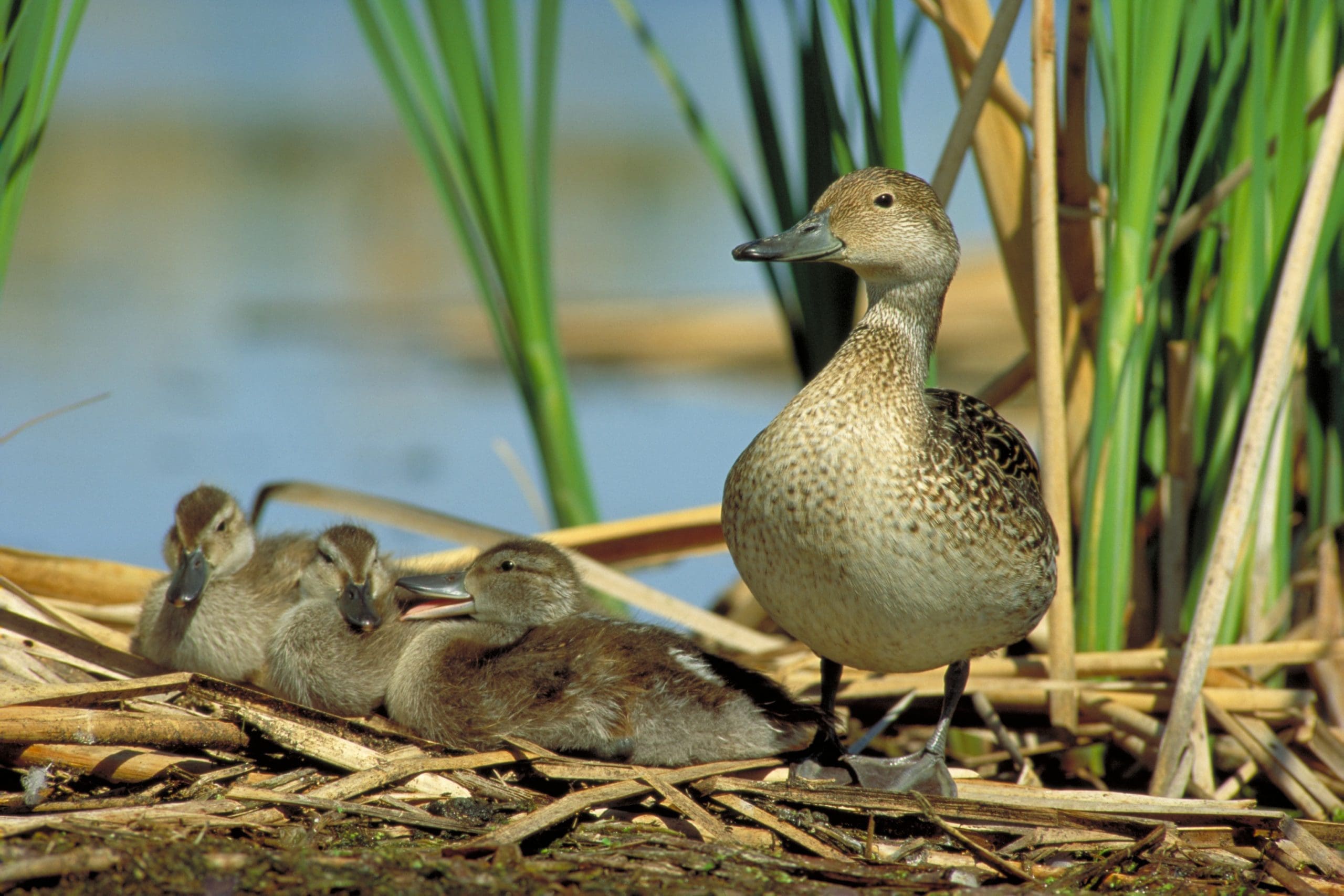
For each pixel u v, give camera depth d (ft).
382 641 29.45
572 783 24.59
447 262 95.96
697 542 35.88
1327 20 33.45
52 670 26.71
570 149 145.07
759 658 32.35
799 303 33.65
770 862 21.86
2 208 27.84
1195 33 27.91
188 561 28.91
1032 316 33.09
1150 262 32.68
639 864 21.59
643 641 27.81
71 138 136.77
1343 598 32.63
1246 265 31.58
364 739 25.79
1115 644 30.76
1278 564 32.17
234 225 104.42
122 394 61.11
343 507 35.06
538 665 27.09
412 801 23.66
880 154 30.25
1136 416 30.14
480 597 29.25
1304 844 23.38
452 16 33.14
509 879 20.74
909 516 23.71
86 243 94.63
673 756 26.50
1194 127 32.32
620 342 74.69
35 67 27.04
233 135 143.95
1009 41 29.17
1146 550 33.60
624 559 35.76
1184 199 28.91
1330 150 27.63
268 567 31.96
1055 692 29.55
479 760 24.62
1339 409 32.60
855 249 26.61
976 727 31.53
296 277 88.74
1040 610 25.59
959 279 75.31
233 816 22.20
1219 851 23.66
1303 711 28.78
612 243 102.06
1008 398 33.91
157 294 81.00
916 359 26.58
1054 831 23.77
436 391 65.67
